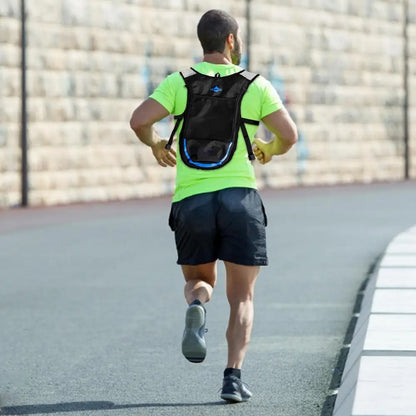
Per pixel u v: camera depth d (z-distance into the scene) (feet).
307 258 110.63
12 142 173.88
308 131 232.94
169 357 64.39
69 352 66.03
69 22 182.70
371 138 249.96
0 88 171.94
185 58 204.13
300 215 158.92
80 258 112.37
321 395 53.72
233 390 51.26
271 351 65.31
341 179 241.55
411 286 78.48
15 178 174.40
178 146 51.21
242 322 51.60
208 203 50.55
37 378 58.85
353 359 56.29
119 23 191.52
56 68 180.55
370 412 42.98
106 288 92.27
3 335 71.77
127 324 75.51
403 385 47.29
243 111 50.83
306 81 232.73
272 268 103.50
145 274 100.68
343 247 119.55
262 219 51.26
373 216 157.07
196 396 54.08
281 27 226.99
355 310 79.66
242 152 51.03
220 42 51.44
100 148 188.34
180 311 81.00
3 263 108.58
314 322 75.20
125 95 192.75
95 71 187.21
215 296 88.07
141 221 151.43
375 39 250.78
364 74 247.70
